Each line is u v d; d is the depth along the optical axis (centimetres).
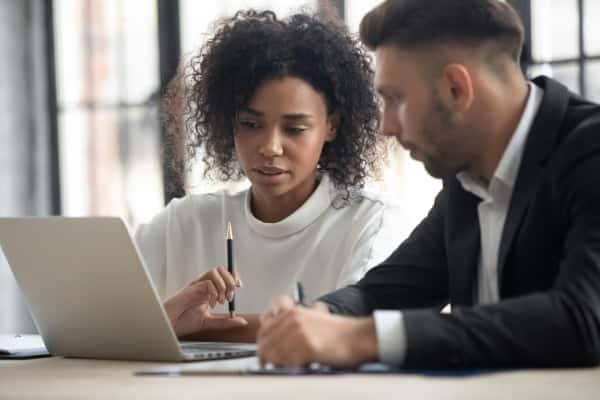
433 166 199
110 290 206
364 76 289
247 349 218
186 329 258
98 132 573
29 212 582
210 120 292
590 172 181
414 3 190
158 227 305
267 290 284
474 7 189
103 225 201
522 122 194
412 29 189
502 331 165
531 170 193
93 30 573
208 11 534
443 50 189
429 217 235
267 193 272
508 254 194
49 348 227
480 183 207
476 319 167
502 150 196
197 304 257
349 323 169
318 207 284
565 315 166
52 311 220
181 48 541
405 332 166
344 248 280
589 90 428
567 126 193
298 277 281
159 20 549
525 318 166
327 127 284
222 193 302
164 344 204
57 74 582
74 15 577
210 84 288
